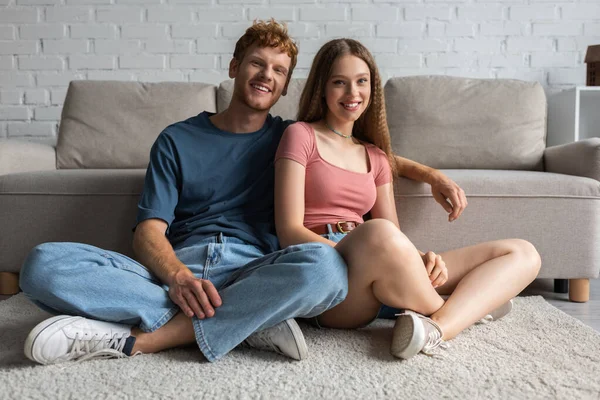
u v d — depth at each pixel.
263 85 1.63
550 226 2.02
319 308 1.35
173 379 1.20
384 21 3.04
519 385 1.19
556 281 2.21
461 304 1.45
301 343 1.31
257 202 1.65
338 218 1.57
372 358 1.34
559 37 3.04
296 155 1.54
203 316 1.30
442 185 1.80
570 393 1.15
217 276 1.46
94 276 1.30
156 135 2.65
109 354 1.31
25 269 1.29
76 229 2.09
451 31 3.04
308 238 1.43
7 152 2.29
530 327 1.62
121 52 3.06
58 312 1.34
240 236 1.56
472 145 2.59
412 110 2.63
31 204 2.09
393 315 1.60
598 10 3.03
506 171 2.26
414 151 2.60
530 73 3.05
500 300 1.50
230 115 1.69
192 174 1.61
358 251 1.35
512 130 2.60
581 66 3.05
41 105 3.08
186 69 3.07
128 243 2.08
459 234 2.02
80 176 2.09
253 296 1.30
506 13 3.04
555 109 2.91
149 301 1.33
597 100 3.08
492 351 1.41
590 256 2.03
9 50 3.06
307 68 3.06
